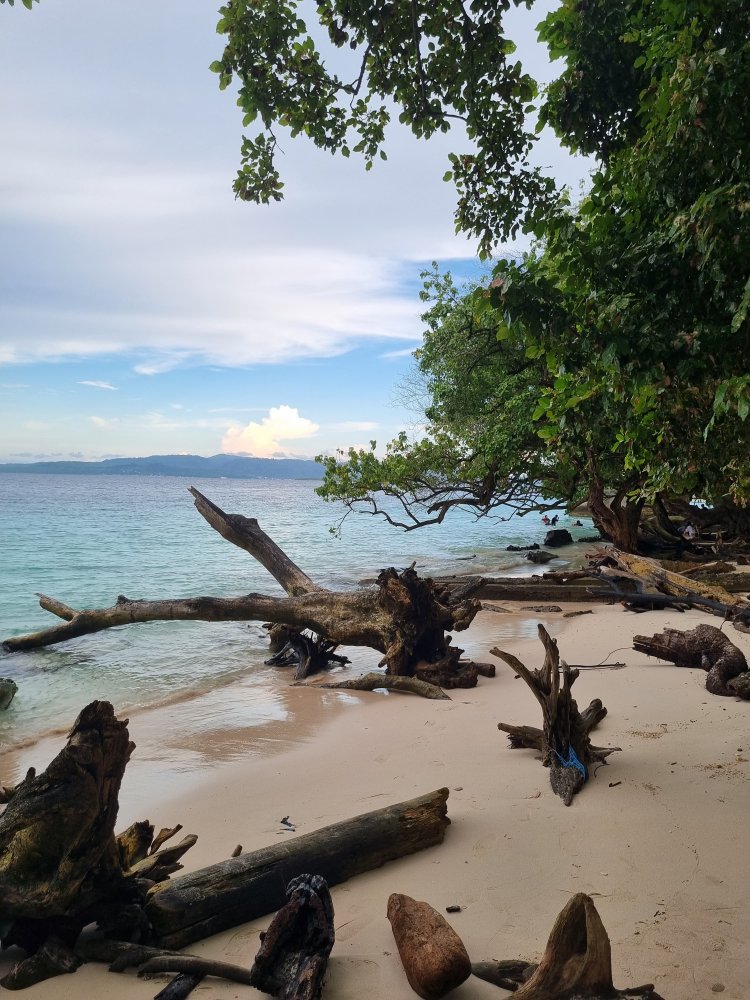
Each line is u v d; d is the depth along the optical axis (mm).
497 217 7418
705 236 3932
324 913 3617
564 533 34469
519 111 6891
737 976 3492
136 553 32938
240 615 12008
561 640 13023
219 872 4285
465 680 10125
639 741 7070
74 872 3846
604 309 4441
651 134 4473
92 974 3824
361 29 6609
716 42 4273
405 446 23000
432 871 4738
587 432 6039
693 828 5082
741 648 11070
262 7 6484
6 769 7551
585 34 5910
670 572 16094
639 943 3791
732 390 3961
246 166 7277
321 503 107875
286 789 6457
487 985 3607
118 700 10156
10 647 13727
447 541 39656
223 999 3562
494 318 5516
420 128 7109
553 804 5676
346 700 9820
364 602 11039
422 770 6703
